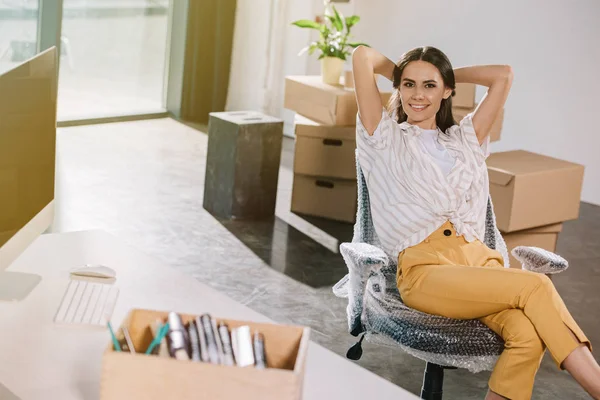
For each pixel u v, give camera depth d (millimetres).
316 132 4895
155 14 6945
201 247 4363
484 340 2543
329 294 3924
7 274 2131
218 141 4859
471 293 2535
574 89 5785
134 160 5840
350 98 4789
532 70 5961
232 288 3881
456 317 2584
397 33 6590
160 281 2209
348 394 1690
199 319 1614
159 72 7129
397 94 3014
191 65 7109
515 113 6098
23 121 1978
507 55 6055
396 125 2885
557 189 4102
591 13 5633
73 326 1908
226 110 7426
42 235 2471
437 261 2680
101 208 4777
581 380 2391
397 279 2721
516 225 4012
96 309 1980
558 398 3158
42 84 2080
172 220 4723
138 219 4676
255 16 7059
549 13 5812
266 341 1621
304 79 5078
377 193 2854
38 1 6203
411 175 2811
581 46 5711
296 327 1611
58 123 6578
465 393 3139
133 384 1461
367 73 2895
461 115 4742
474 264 2756
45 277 2170
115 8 6699
